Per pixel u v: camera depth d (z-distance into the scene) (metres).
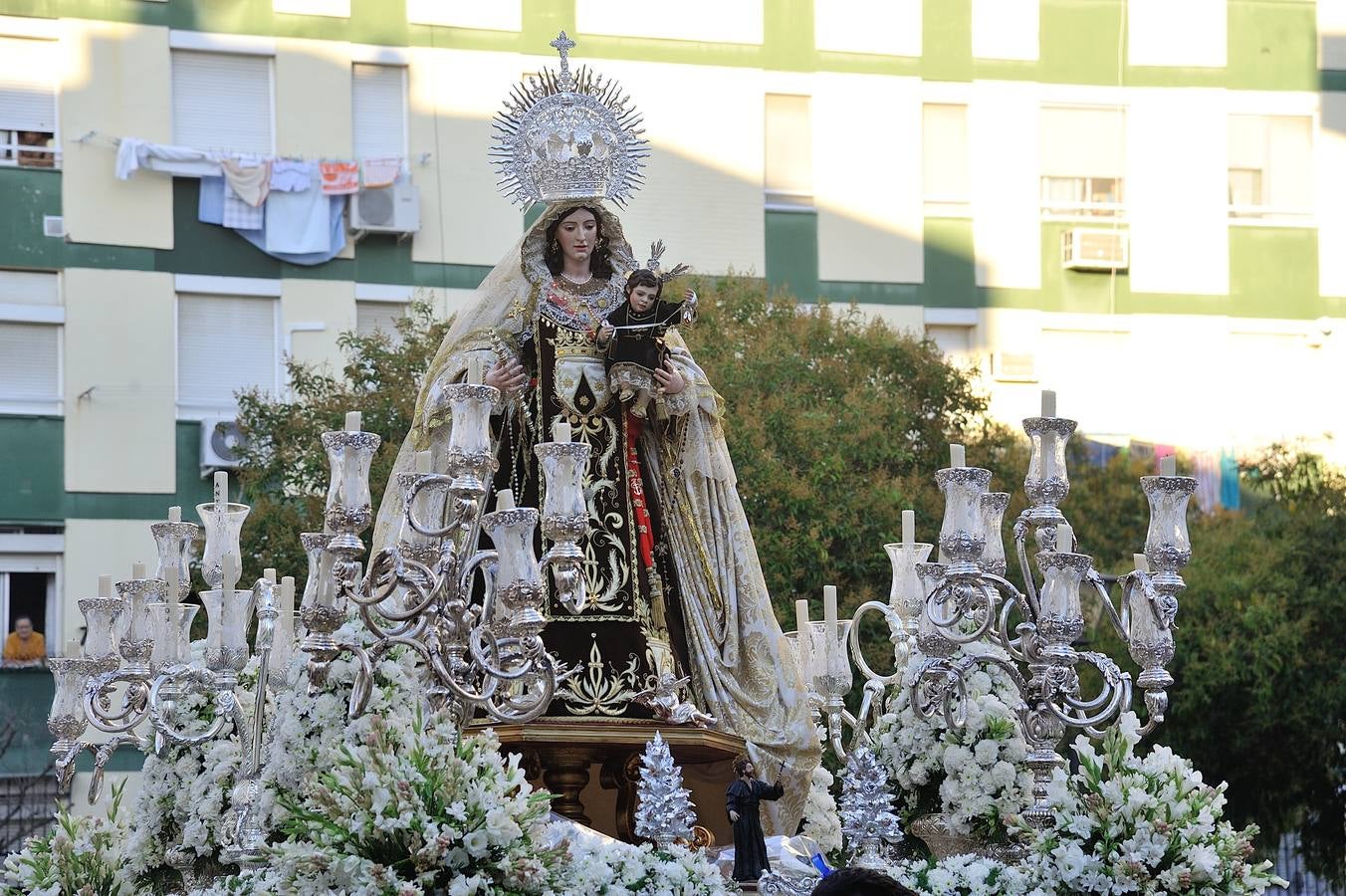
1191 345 28.06
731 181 26.84
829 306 25.72
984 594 9.52
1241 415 28.14
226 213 25.22
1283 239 28.47
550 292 10.70
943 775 11.08
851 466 23.06
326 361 24.25
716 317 23.89
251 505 23.16
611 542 10.39
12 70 25.17
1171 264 28.17
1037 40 28.05
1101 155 28.17
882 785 10.09
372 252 25.70
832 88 27.30
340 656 8.85
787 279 26.92
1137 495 25.89
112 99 25.31
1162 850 8.82
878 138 27.39
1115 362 27.86
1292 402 28.27
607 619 10.22
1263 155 28.58
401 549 8.52
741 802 8.95
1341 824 24.06
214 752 11.66
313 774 8.75
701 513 10.84
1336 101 28.69
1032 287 27.77
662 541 10.72
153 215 25.22
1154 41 28.41
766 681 10.67
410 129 25.94
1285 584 24.28
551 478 8.45
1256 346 28.28
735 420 22.45
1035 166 27.94
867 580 22.50
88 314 25.03
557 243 10.80
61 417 24.84
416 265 25.75
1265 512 26.02
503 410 10.61
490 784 7.85
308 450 23.17
